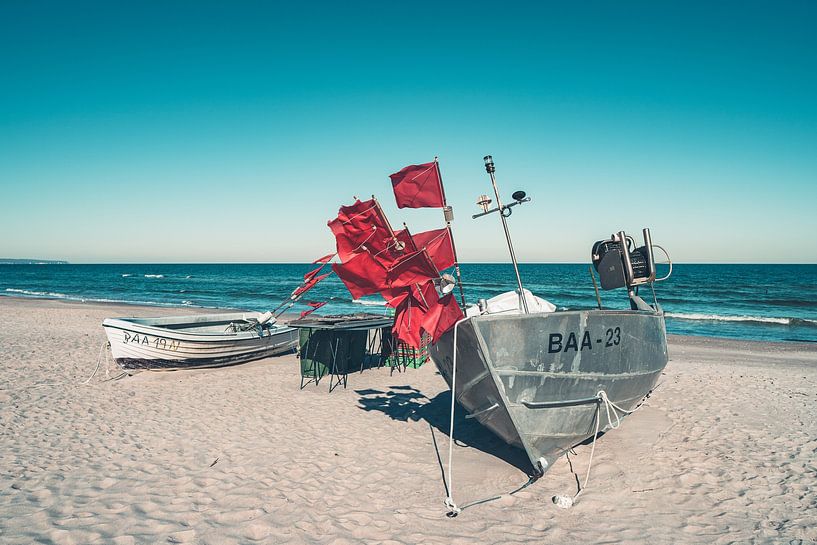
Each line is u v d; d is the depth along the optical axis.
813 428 7.69
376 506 5.02
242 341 12.20
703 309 32.69
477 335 4.89
